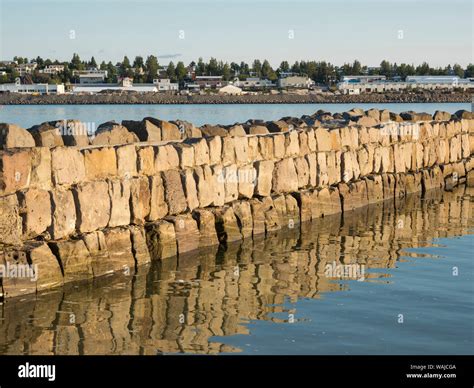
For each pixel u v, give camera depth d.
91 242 15.62
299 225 22.55
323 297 14.68
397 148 29.47
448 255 18.77
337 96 163.25
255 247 19.31
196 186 19.09
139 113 95.94
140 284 15.40
